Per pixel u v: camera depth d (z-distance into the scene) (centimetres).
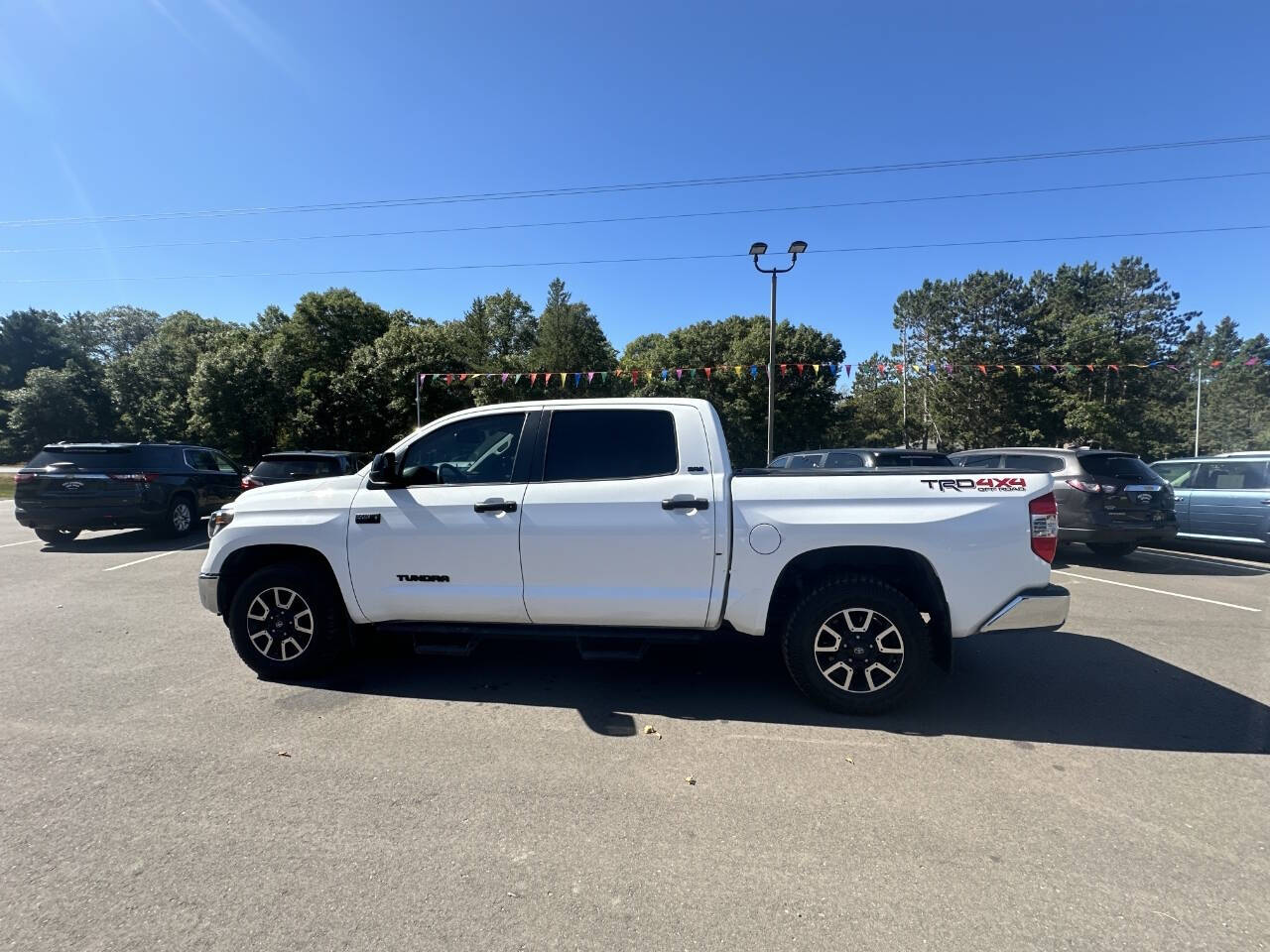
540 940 218
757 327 4509
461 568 428
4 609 676
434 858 263
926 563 394
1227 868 259
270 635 459
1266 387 5844
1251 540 1009
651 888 246
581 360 5469
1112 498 969
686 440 421
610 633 420
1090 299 5781
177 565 936
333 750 357
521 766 341
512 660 508
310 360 4119
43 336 6462
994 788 321
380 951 213
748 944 217
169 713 405
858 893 243
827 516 396
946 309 4762
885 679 399
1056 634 598
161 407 3491
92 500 1088
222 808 298
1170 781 328
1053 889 246
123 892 241
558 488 421
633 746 364
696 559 404
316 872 254
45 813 293
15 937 217
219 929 222
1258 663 512
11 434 4359
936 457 1079
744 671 485
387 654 521
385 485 448
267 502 465
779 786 321
